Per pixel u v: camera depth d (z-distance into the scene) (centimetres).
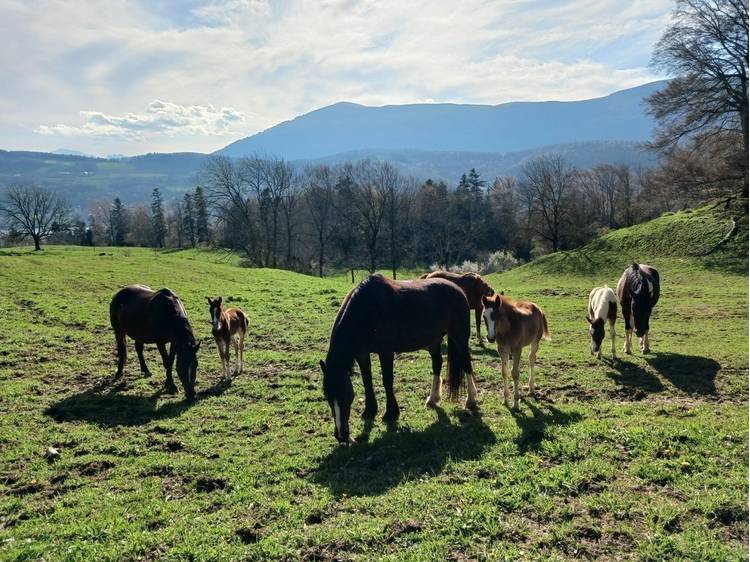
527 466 609
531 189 5269
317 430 783
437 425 782
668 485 554
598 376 1029
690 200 3766
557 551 456
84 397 937
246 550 471
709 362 1088
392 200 5100
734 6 2909
